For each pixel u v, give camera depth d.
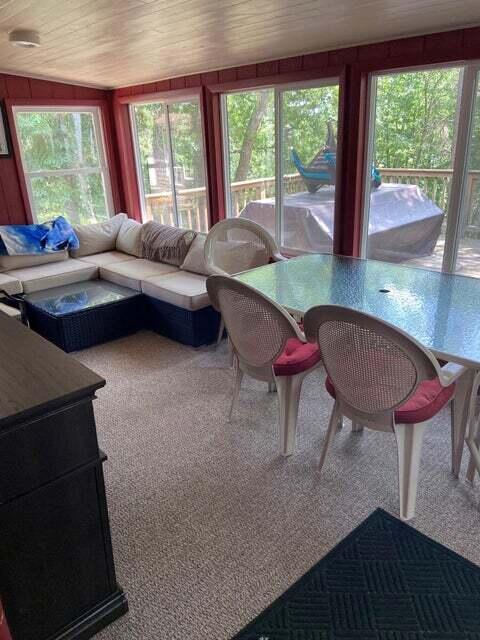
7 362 1.50
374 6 2.35
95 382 1.37
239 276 2.79
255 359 2.31
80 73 4.40
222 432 2.63
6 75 4.45
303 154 3.75
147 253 4.66
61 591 1.47
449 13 2.43
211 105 4.24
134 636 1.56
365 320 1.68
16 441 1.26
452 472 2.24
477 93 2.75
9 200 4.77
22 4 2.46
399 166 3.26
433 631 1.55
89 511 1.47
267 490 2.19
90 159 5.29
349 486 2.20
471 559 1.81
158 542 1.92
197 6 2.42
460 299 2.30
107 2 2.41
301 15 2.53
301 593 1.69
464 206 2.98
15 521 1.31
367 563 1.80
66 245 4.75
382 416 1.90
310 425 2.67
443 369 1.91
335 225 3.56
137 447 2.52
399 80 3.11
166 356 3.60
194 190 4.83
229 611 1.64
